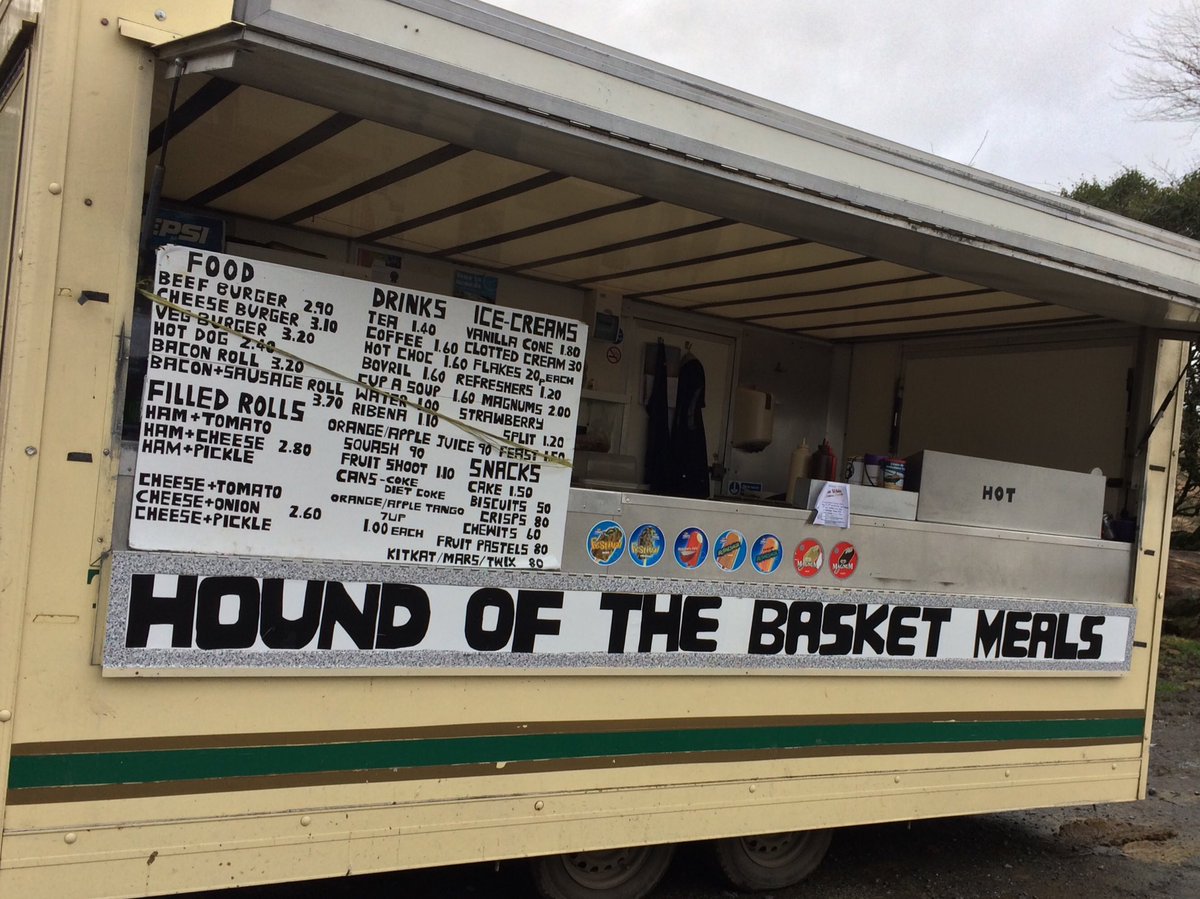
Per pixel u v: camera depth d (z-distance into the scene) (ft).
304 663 8.29
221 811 8.03
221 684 8.01
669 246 13.64
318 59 6.79
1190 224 44.14
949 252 10.55
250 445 8.09
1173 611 34.14
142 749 7.72
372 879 11.55
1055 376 15.83
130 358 7.80
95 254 7.37
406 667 8.73
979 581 12.55
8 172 8.34
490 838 9.23
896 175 9.86
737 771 10.65
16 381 7.17
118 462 7.56
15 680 7.23
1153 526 14.12
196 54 7.14
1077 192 49.42
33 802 7.34
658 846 11.38
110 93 7.34
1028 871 14.17
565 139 7.97
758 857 12.17
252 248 13.94
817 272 14.43
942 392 18.17
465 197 12.03
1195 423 42.47
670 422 18.72
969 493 12.66
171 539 7.83
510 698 9.30
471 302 8.95
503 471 9.20
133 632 7.61
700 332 19.13
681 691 10.28
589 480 17.38
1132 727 13.98
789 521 11.02
